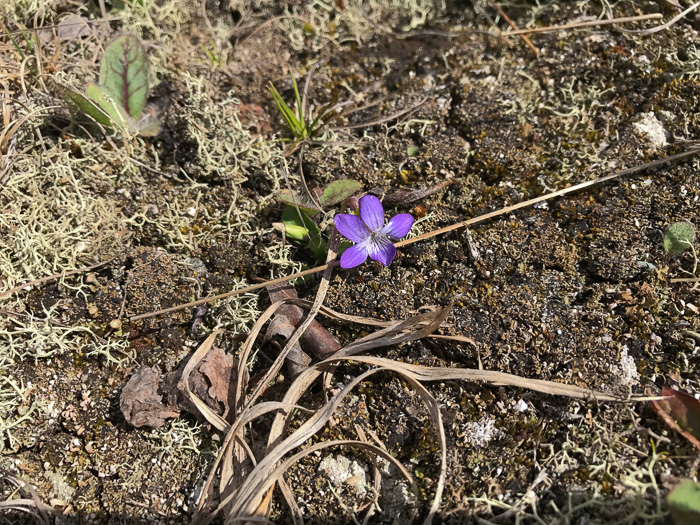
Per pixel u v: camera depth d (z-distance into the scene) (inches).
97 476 6.6
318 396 6.8
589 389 6.3
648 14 8.6
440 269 7.3
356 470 6.5
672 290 6.9
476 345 6.7
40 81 8.1
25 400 6.8
